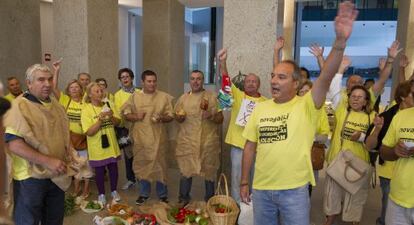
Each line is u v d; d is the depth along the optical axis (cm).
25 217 213
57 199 232
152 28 797
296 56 1271
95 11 476
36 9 626
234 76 378
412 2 611
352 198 301
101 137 364
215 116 348
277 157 189
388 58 344
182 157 357
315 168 304
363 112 309
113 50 516
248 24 369
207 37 1336
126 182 452
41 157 203
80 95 392
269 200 198
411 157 190
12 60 585
